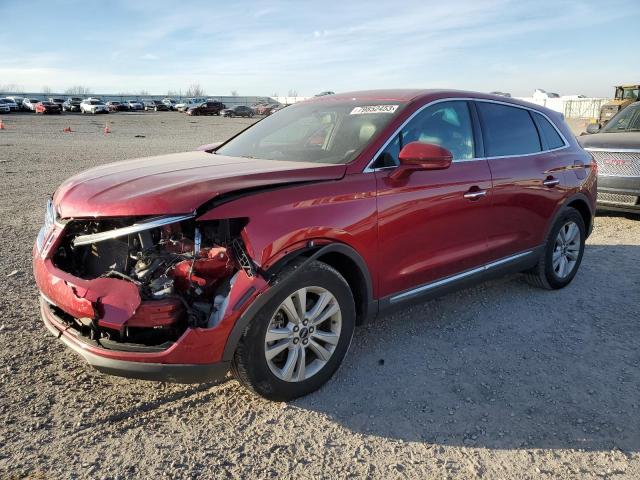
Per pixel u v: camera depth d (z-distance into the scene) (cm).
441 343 410
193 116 6391
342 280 334
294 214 309
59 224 322
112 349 282
